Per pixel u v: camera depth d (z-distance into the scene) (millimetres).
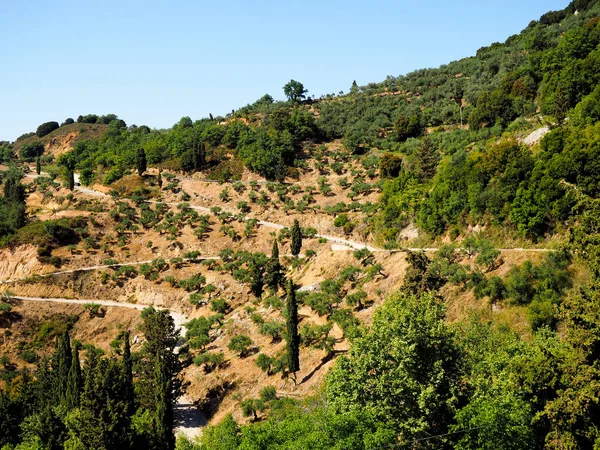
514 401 32438
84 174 151500
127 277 108875
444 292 60875
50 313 98812
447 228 76438
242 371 69312
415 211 85875
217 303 92125
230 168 139500
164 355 64688
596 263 34312
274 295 85625
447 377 35750
